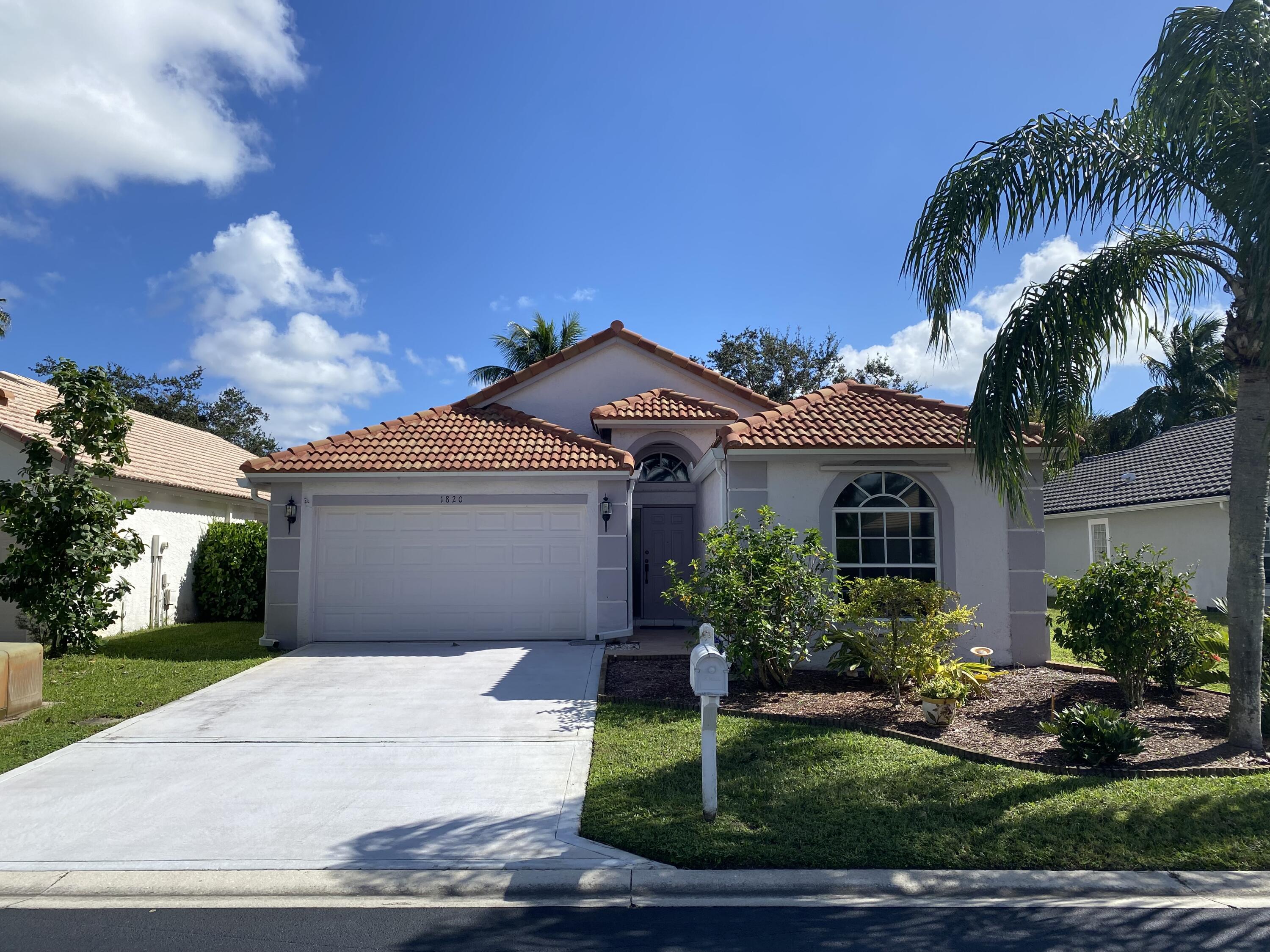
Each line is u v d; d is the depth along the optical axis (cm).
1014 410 798
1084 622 911
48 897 500
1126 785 647
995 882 504
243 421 4531
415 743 800
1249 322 750
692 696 957
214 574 1822
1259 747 734
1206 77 725
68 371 1184
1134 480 2288
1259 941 438
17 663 901
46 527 1151
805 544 998
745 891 504
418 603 1350
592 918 470
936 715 812
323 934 451
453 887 504
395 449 1395
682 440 1582
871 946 434
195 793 664
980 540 1182
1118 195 799
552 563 1363
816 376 3647
